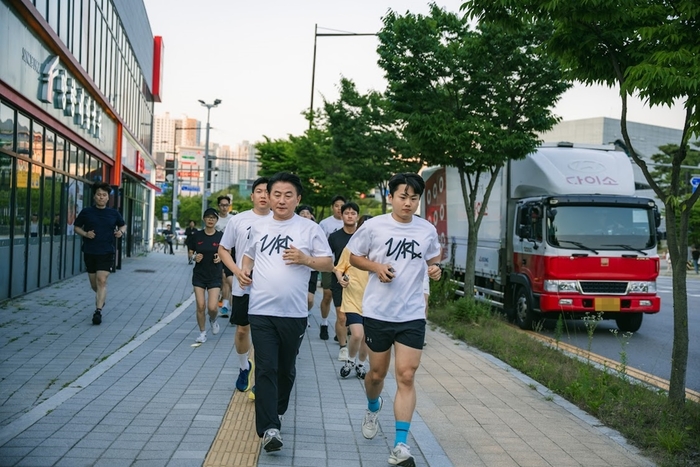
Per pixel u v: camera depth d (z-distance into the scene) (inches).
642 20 248.2
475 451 212.2
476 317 500.1
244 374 261.9
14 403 232.2
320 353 374.9
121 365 303.9
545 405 274.4
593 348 474.9
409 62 537.0
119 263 934.4
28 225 552.7
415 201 199.2
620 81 257.1
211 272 384.5
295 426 227.0
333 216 398.9
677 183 250.4
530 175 587.8
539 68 517.7
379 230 199.3
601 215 538.9
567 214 535.2
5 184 486.6
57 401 235.9
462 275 701.3
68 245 713.6
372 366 204.2
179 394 256.2
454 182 729.6
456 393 293.0
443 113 529.3
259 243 207.8
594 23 251.1
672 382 255.9
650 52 244.1
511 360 367.6
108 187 416.8
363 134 883.4
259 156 1223.5
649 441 221.3
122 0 1036.5
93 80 803.4
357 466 189.5
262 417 194.4
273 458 190.7
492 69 532.7
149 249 1877.5
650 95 230.8
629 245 537.0
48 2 574.2
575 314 542.3
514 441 223.5
